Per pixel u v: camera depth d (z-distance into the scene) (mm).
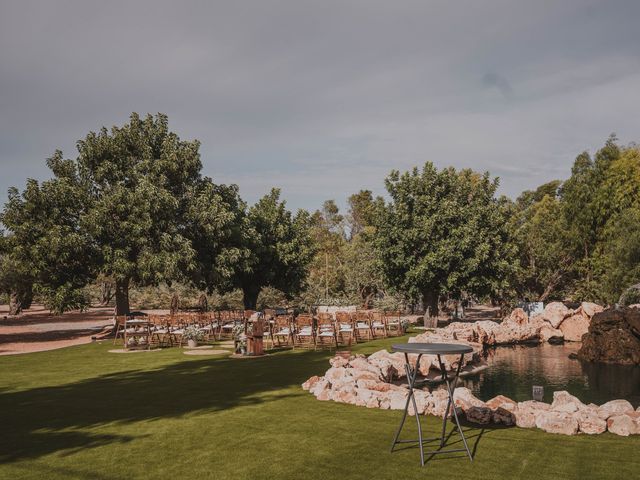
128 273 21469
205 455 5562
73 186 21938
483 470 5055
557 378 12031
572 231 32938
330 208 70438
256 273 30859
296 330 16969
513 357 15789
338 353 10906
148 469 5148
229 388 9500
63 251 20672
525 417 6730
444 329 18750
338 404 8008
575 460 5332
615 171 33031
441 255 24000
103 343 19297
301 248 31516
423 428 6602
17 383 10562
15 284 31906
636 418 6414
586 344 15141
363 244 39406
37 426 6895
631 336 14492
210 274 24547
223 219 23812
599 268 30641
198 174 25938
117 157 23312
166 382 10320
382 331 21391
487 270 25672
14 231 21125
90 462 5375
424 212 25391
